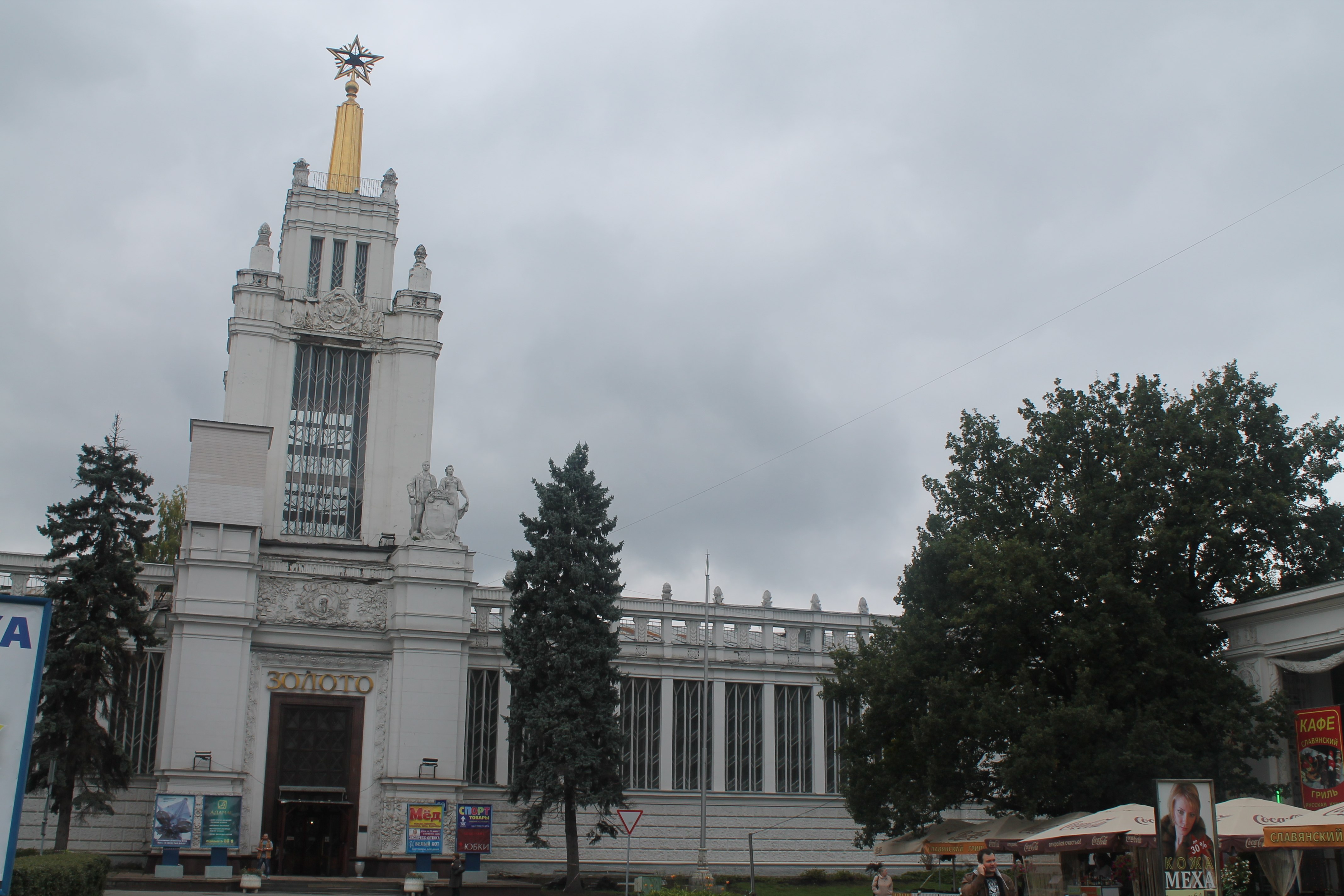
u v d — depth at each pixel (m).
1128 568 45.38
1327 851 42.12
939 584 47.47
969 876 25.45
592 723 55.19
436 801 57.59
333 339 66.88
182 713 55.78
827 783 69.38
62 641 51.47
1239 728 40.88
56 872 23.45
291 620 59.00
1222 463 46.25
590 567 57.62
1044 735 40.12
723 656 69.25
